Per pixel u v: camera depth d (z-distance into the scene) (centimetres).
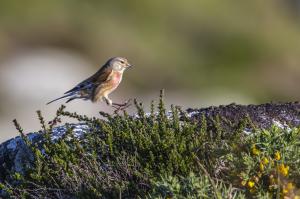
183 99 3250
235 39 3650
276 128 668
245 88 3506
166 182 629
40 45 3119
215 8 3694
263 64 3641
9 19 3123
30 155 801
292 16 3903
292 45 3794
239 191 637
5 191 762
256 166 649
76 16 3269
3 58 2952
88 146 760
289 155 650
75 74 2966
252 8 3809
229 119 805
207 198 618
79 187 710
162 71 3353
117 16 3394
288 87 3650
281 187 631
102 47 3253
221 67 3528
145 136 747
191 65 3459
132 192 696
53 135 807
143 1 3484
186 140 735
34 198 721
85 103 2520
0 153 827
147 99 3164
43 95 2650
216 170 678
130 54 3309
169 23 3531
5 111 2528
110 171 721
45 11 3203
